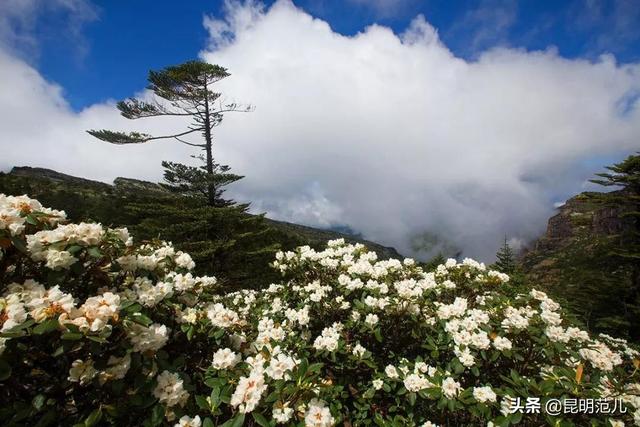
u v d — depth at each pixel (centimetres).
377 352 367
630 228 1664
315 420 182
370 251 490
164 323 242
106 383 181
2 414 160
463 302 321
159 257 280
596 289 1594
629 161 1577
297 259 487
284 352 311
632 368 323
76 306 211
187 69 1410
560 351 256
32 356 170
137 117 1591
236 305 507
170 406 190
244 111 1589
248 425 199
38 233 196
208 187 1510
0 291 191
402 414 294
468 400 224
